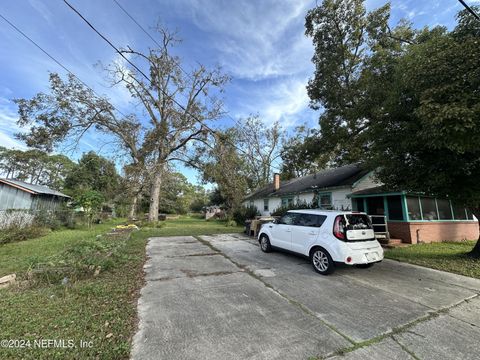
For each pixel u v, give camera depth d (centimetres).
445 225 1205
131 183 1884
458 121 480
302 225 677
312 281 538
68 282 501
